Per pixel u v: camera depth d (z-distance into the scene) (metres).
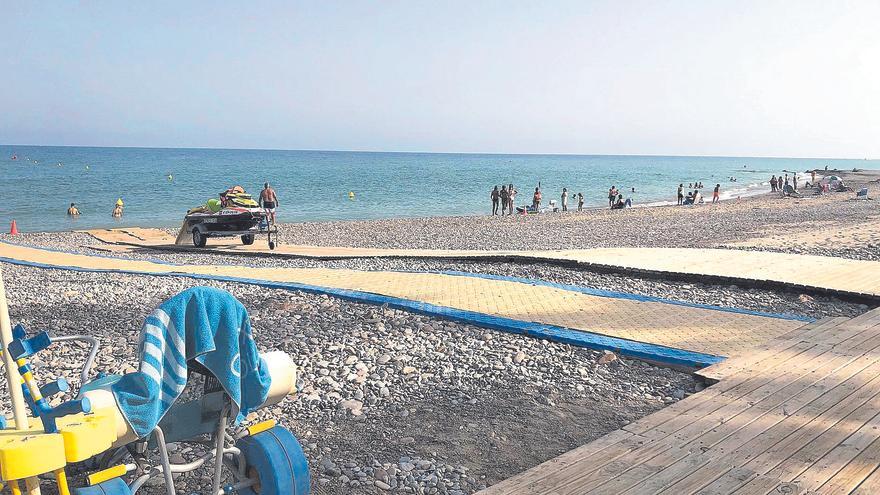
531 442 5.42
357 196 69.12
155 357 3.17
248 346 3.50
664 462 4.54
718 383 6.21
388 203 60.84
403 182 97.44
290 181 96.94
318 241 26.61
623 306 9.81
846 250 17.16
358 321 9.42
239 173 120.94
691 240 23.28
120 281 13.85
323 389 6.75
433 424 5.82
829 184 64.00
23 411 2.94
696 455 4.65
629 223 32.72
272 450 3.80
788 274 11.88
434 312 9.49
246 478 3.90
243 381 3.52
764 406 5.59
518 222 35.00
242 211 20.70
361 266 16.08
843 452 4.67
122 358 7.96
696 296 11.04
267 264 17.41
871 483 4.21
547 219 36.75
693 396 5.87
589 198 72.00
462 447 5.32
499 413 6.06
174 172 121.19
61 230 37.94
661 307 9.75
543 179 113.06
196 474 4.85
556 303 10.02
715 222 31.38
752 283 11.40
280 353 4.05
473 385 6.85
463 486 4.67
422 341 8.40
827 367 6.66
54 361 7.84
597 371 7.25
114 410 3.04
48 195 65.19
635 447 4.80
